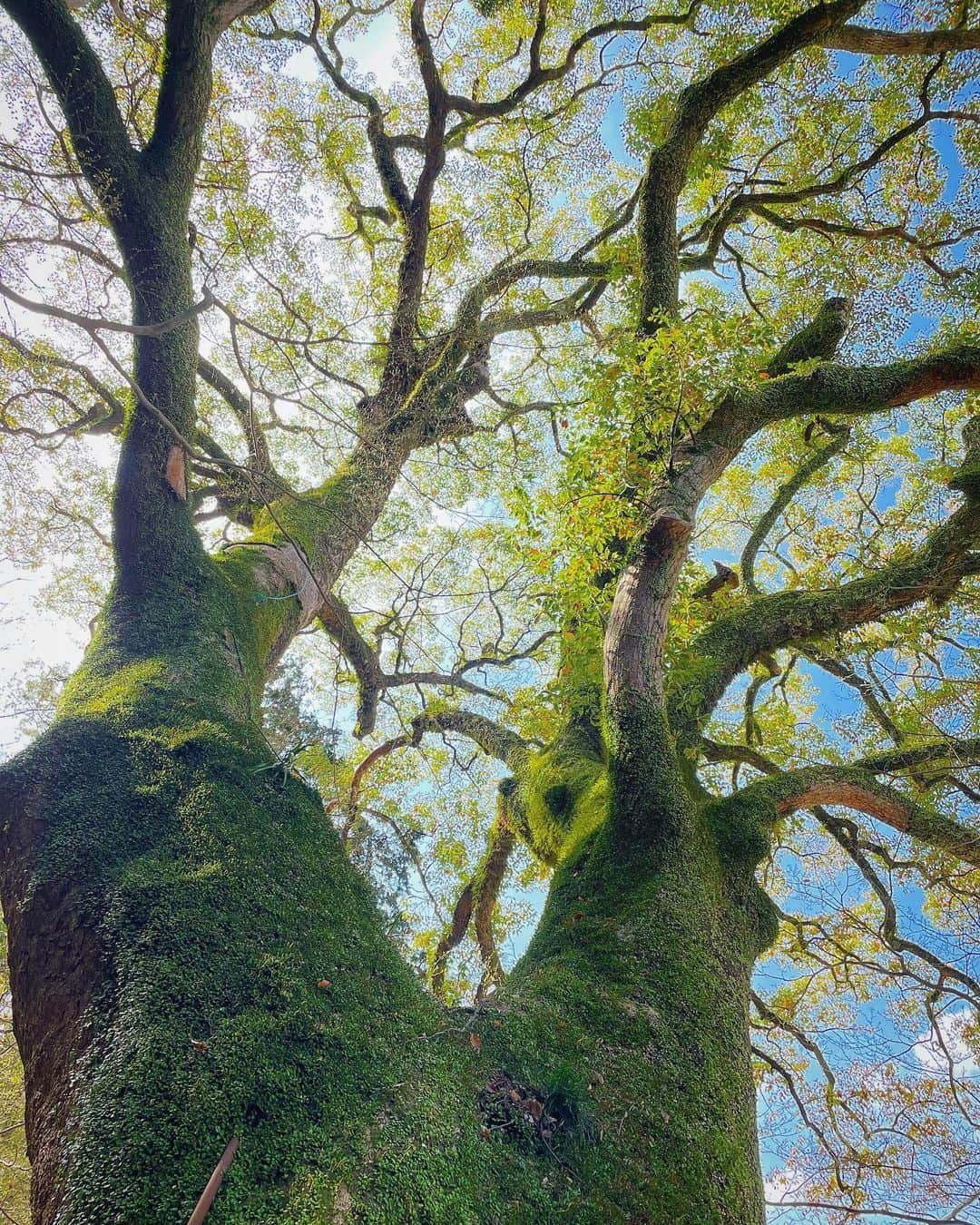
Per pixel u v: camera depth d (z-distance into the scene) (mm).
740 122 11234
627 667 5770
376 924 3871
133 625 5281
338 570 8031
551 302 12414
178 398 6129
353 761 11938
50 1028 3066
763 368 7148
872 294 11016
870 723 9789
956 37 9047
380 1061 3156
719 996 4574
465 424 10992
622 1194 3379
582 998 4324
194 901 3367
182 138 6562
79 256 7836
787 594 7992
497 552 12094
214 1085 2719
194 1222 2150
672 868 5180
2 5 5672
